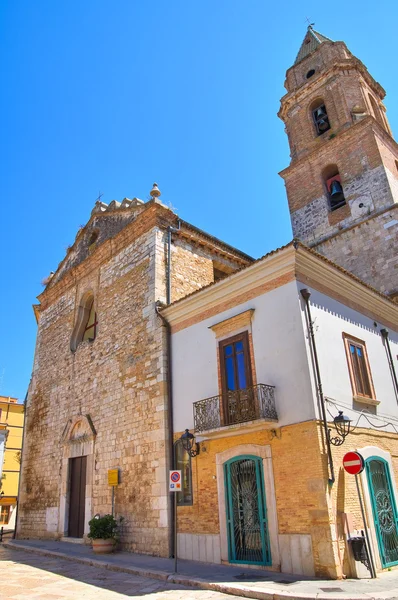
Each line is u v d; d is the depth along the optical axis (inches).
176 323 593.0
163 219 694.5
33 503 793.6
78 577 418.6
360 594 299.6
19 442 1748.3
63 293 909.8
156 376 581.0
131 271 700.7
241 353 486.6
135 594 339.6
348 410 449.4
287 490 400.5
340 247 843.4
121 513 576.1
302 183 957.8
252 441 443.5
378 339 561.6
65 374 807.7
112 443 630.5
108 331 716.0
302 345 427.8
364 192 848.9
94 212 868.0
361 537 372.8
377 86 1032.2
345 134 901.2
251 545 422.3
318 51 1052.5
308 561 370.6
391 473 473.4
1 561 542.0
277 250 457.4
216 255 764.0
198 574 391.9
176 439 537.6
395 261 765.3
